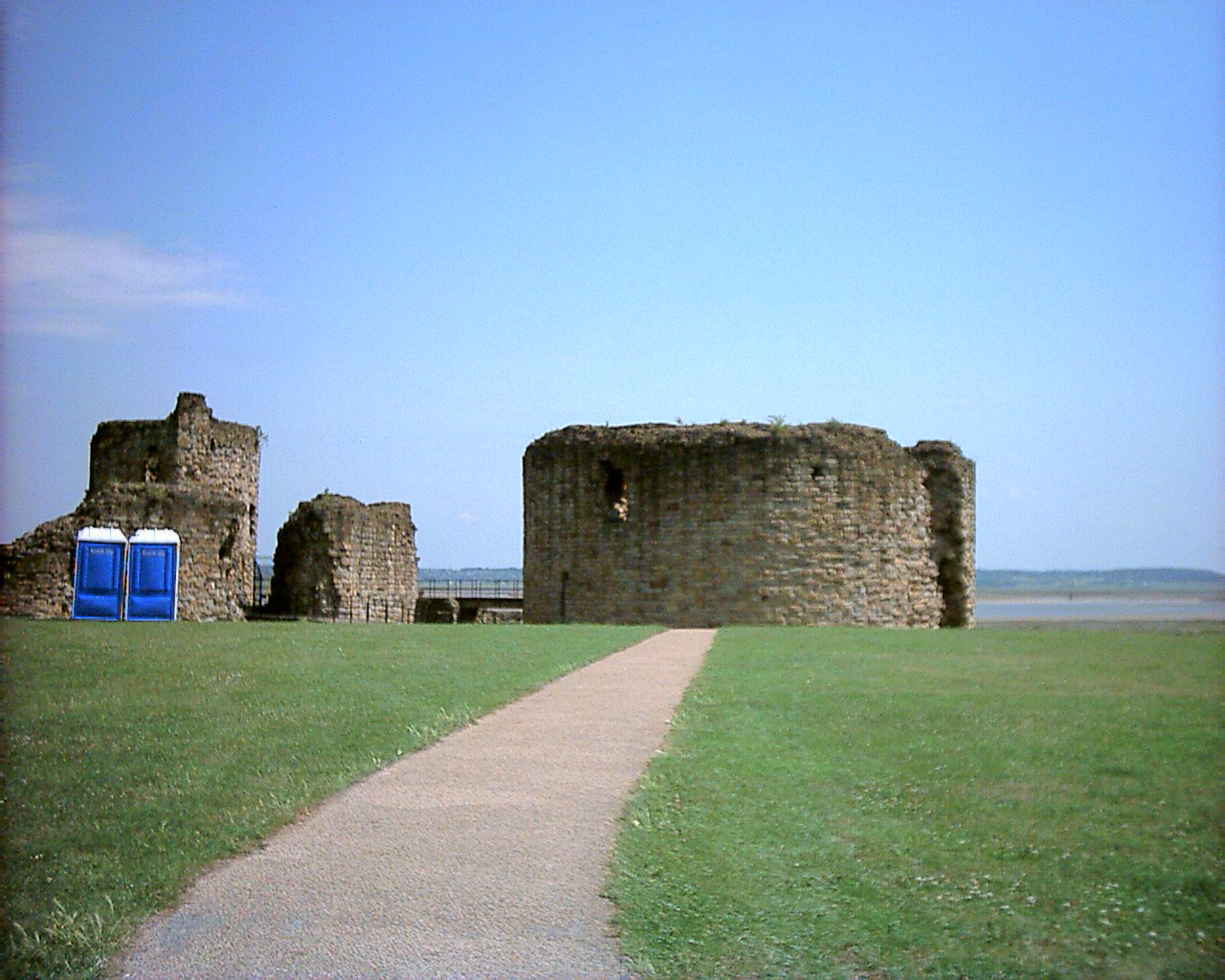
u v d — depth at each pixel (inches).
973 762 514.6
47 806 452.4
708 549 1460.4
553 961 332.5
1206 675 776.9
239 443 1936.5
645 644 1012.5
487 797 461.7
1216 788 472.4
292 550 1819.6
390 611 1876.2
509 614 2124.8
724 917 359.3
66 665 779.4
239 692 681.6
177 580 1419.8
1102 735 564.7
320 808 450.6
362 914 357.4
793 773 497.4
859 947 343.3
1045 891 375.2
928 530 1574.8
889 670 805.2
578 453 1550.2
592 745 548.7
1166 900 368.5
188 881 381.4
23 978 325.7
